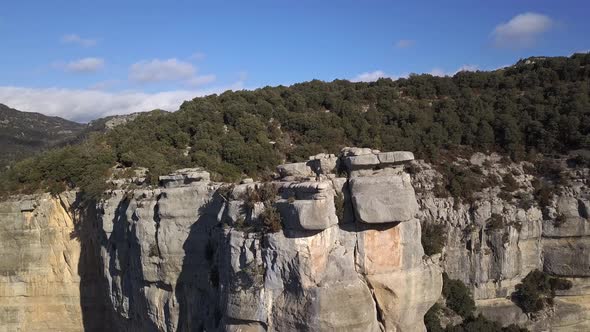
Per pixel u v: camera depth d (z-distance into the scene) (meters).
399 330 28.80
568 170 45.59
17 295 42.91
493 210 42.72
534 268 43.25
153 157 46.41
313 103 63.88
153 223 34.50
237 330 26.89
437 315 39.81
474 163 49.59
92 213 41.75
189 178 34.47
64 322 43.06
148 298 34.69
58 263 42.97
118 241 37.59
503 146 51.38
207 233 32.75
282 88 71.62
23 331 42.84
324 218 25.27
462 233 42.75
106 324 42.59
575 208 42.53
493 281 42.16
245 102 62.53
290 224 25.78
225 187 31.27
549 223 42.91
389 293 28.03
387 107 61.75
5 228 42.81
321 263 25.86
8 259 42.81
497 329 40.19
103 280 41.19
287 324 25.61
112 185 40.69
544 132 49.56
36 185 44.34
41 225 42.94
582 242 42.19
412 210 27.48
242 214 28.41
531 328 41.41
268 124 57.50
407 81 69.94
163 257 33.72
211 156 48.06
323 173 28.78
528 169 47.88
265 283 26.20
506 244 41.72
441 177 46.28
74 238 42.81
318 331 24.97
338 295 25.59
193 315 32.44
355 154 29.20
